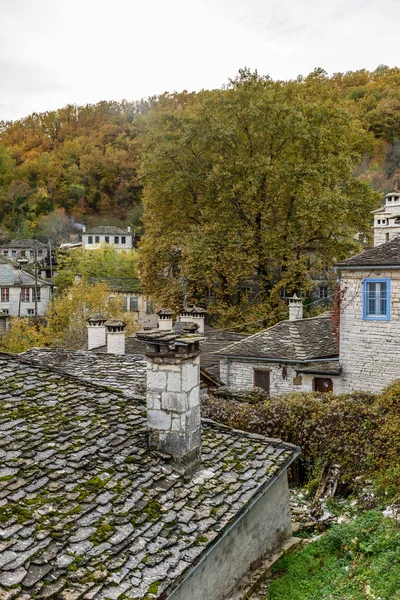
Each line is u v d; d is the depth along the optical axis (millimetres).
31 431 7746
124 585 5680
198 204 36531
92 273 62562
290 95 36688
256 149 35125
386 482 11711
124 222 93250
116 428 8586
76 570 5645
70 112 118188
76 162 102938
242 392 17672
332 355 20141
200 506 7508
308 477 13570
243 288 36906
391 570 8414
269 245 32719
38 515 6199
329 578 8844
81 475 7203
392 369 18438
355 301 19297
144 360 15109
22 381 9078
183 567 6250
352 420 13070
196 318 23453
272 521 10031
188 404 8297
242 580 8727
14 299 56781
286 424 13938
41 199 93000
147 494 7352
